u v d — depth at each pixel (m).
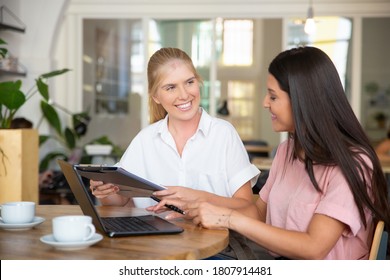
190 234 1.60
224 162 2.14
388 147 6.83
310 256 1.58
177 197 1.83
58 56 7.33
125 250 1.41
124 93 7.39
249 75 11.36
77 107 7.36
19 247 1.43
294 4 7.12
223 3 7.17
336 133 1.62
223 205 1.90
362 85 7.30
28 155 4.13
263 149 8.79
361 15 7.14
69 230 1.40
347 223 1.58
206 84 7.33
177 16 7.25
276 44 11.28
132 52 7.34
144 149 2.21
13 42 6.12
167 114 2.23
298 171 1.84
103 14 7.27
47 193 5.46
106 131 7.44
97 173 1.68
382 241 1.56
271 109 1.74
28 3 6.22
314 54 1.66
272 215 1.88
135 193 1.87
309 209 1.71
